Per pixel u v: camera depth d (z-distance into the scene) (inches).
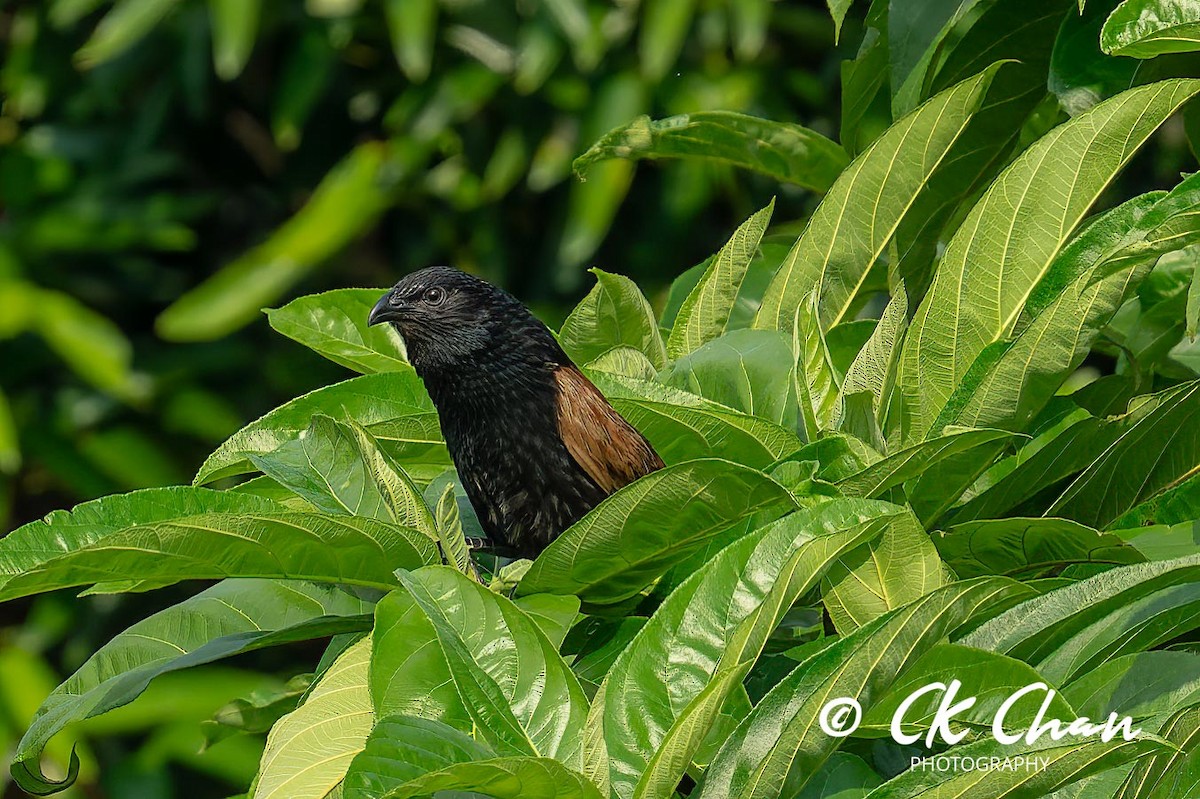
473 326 332.5
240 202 529.0
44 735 325.4
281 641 326.3
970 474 326.6
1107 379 330.0
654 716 323.0
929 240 332.2
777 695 322.7
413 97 470.0
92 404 485.4
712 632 323.0
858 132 333.7
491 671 323.0
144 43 486.6
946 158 331.6
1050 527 325.4
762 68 464.1
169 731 421.1
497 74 459.2
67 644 491.8
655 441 327.9
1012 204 327.3
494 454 332.8
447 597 323.3
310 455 326.6
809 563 322.7
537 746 322.7
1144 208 326.3
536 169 451.2
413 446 330.6
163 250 518.3
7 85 492.7
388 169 463.5
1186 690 323.0
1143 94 326.3
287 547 324.8
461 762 321.4
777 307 330.3
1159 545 326.3
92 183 490.9
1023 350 326.0
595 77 455.5
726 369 328.5
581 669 325.4
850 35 451.2
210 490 326.0
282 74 467.2
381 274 513.0
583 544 324.8
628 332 332.2
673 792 322.3
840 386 327.9
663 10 419.2
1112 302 326.0
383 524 324.8
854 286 330.3
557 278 499.8
